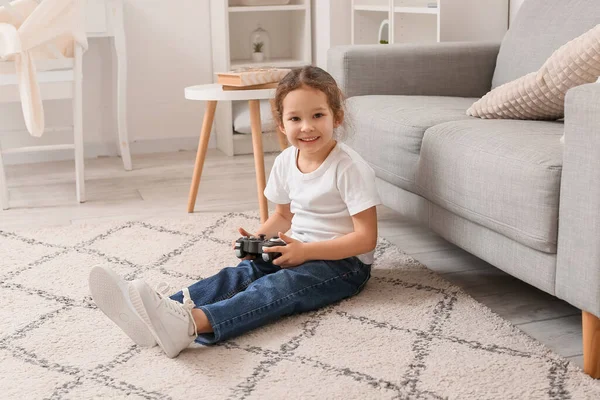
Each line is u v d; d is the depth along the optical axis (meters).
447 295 1.80
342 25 3.71
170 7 3.84
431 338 1.56
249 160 3.66
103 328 1.66
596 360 1.38
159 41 3.86
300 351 1.51
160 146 3.97
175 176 3.36
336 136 1.85
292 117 1.71
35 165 3.67
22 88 2.72
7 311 1.77
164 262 2.11
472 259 2.14
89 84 3.79
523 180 1.51
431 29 3.37
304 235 1.83
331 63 2.62
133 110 3.89
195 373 1.43
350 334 1.59
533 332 1.63
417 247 2.26
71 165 3.67
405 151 2.04
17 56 2.70
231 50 4.12
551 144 1.56
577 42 1.70
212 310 1.55
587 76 1.70
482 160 1.66
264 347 1.54
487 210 1.65
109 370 1.46
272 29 4.16
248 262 1.77
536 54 2.34
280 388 1.36
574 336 1.60
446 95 2.65
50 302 1.82
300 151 1.84
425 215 2.03
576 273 1.38
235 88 2.47
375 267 2.04
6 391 1.38
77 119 2.88
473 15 2.95
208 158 3.74
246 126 3.69
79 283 1.95
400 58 2.58
